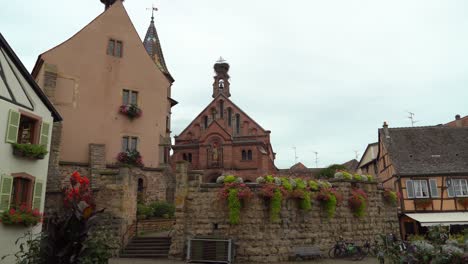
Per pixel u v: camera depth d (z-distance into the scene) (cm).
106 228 1705
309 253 1603
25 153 1490
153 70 2900
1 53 1444
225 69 5612
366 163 4059
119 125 2653
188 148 4694
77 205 888
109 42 2728
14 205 1455
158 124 2842
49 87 2367
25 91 1559
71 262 828
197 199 1647
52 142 2178
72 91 2517
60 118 1769
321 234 1747
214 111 4978
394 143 3212
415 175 2928
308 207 1705
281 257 1614
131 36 2839
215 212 1625
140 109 2747
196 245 1541
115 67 2716
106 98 2636
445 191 2884
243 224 1605
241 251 1579
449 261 927
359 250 1688
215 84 5556
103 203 1752
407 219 2880
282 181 1720
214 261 1516
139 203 2395
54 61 2492
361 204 1897
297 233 1680
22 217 1423
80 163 2427
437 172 2914
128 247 1720
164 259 1606
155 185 2686
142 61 2853
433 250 977
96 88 2611
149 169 2677
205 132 4588
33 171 1562
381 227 2044
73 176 1781
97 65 2644
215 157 4494
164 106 2917
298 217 1705
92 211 890
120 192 1758
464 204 2833
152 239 1789
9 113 1451
